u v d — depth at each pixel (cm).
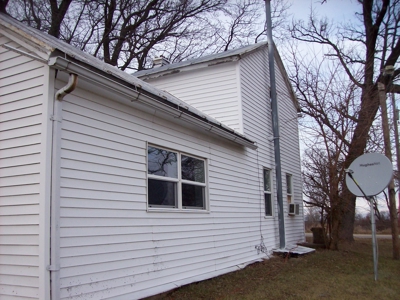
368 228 2764
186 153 746
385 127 1123
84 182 499
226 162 908
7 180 486
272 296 621
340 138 1196
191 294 618
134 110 607
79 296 468
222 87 1086
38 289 434
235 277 770
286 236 1274
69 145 486
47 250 438
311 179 1309
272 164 1218
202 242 759
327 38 1820
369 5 1700
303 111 1448
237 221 925
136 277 564
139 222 585
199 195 783
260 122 1177
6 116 502
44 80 474
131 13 2236
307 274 807
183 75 1152
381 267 917
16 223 468
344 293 646
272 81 1236
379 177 770
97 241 505
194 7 2398
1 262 473
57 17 1827
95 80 496
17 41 498
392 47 1678
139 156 605
